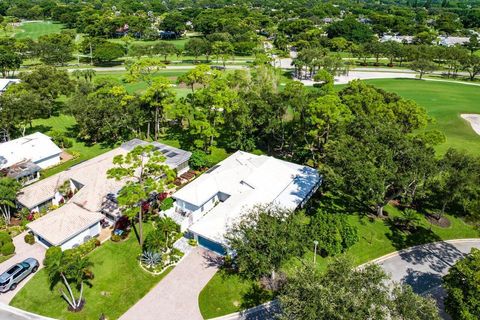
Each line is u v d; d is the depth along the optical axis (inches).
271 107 2925.7
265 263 1492.4
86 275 1740.9
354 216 2246.6
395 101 3235.7
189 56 7372.1
